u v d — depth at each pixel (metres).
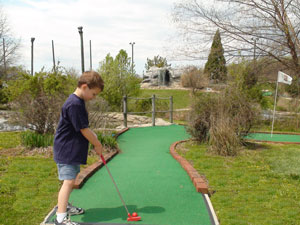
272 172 5.01
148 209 3.26
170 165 5.44
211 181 4.43
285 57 10.04
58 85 9.16
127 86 16.44
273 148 7.48
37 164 5.14
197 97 7.90
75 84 10.27
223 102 7.22
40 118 6.94
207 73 10.50
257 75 10.32
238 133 7.16
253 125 7.36
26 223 2.94
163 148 7.35
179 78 31.50
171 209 3.27
